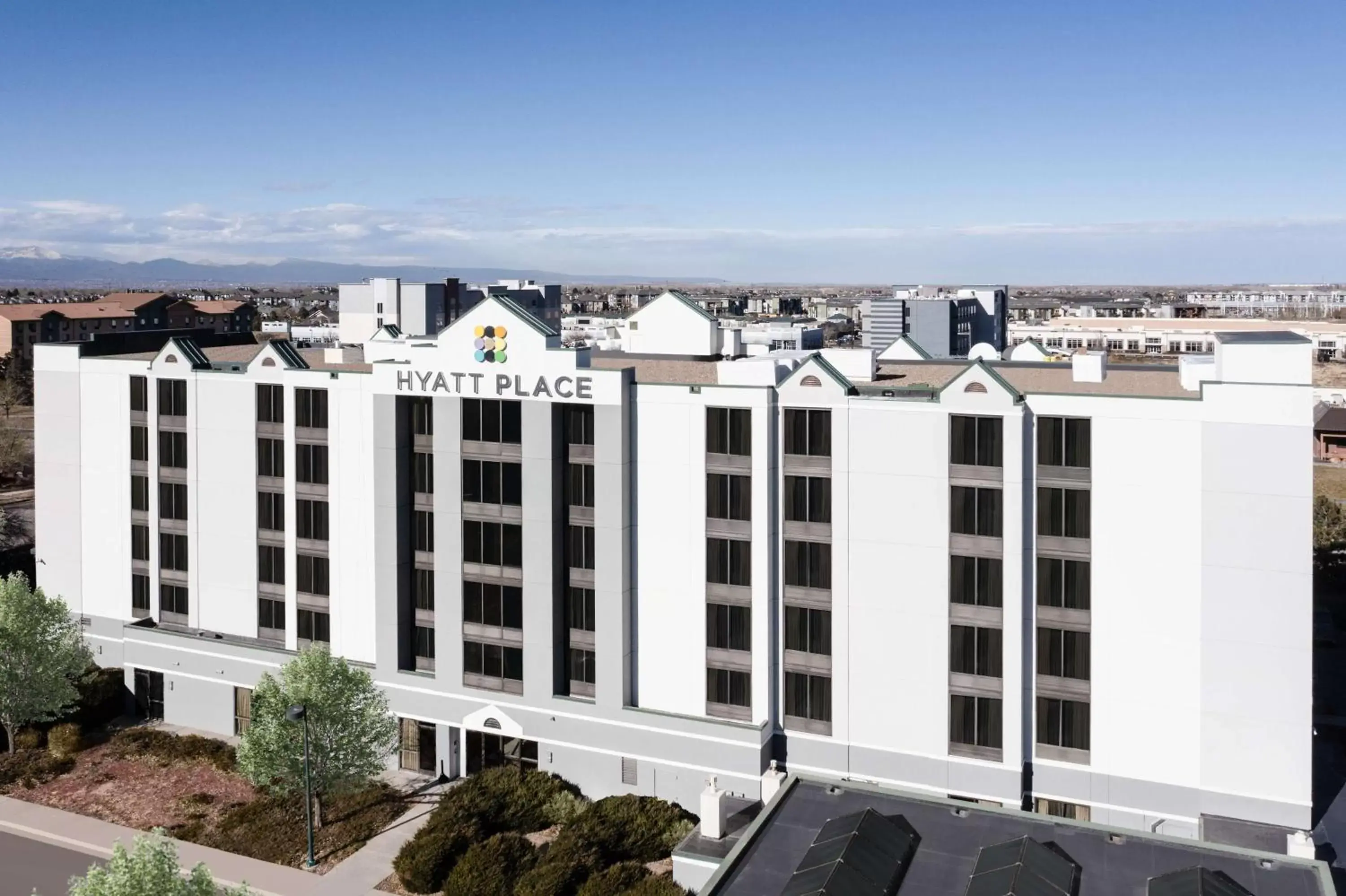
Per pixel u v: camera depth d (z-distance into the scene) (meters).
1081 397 47.03
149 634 65.62
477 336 55.22
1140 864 34.53
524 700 56.09
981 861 34.53
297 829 52.75
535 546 54.97
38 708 60.50
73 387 68.56
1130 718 47.69
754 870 34.75
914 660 50.31
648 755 53.75
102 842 51.84
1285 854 38.53
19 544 101.06
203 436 64.31
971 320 145.62
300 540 61.91
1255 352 47.25
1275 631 45.12
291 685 51.66
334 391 60.00
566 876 45.47
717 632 53.38
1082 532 47.78
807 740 52.50
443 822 50.22
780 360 60.34
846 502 50.78
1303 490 44.25
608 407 53.34
